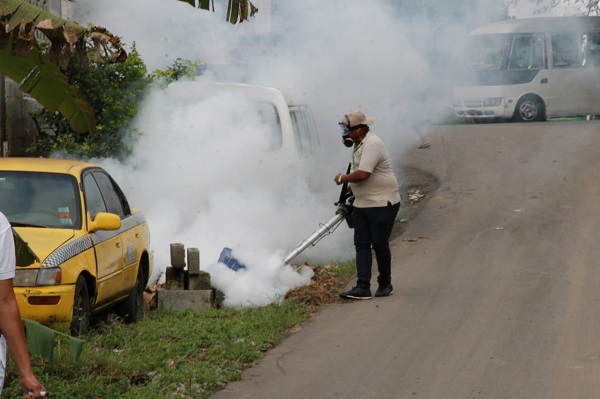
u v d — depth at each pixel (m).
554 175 23.19
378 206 13.34
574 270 14.74
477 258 15.94
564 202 20.23
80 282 10.84
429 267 15.44
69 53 7.27
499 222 18.77
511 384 9.51
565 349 10.69
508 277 14.47
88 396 9.09
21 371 5.87
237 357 10.52
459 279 14.50
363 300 13.41
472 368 10.07
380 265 13.58
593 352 10.55
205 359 10.44
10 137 17.80
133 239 12.70
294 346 11.13
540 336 11.23
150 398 9.01
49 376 9.56
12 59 7.95
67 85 8.10
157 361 10.16
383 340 11.26
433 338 11.27
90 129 8.32
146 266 13.37
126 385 9.38
